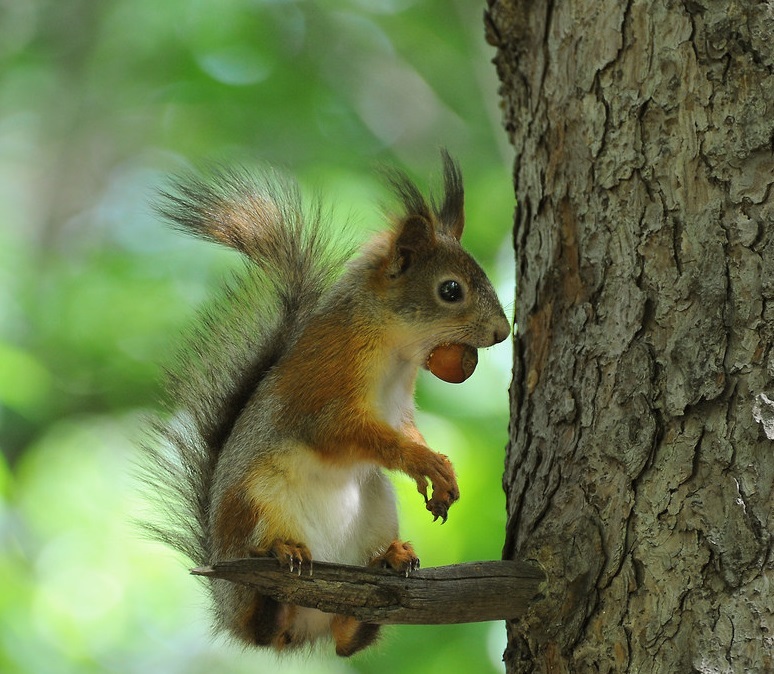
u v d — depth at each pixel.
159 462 10.81
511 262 19.23
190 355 10.84
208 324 10.91
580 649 7.82
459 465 15.54
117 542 16.72
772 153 7.82
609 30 8.59
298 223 10.73
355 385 9.48
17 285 21.81
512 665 8.35
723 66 7.99
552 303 8.90
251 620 9.16
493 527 15.19
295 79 23.09
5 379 16.86
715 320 7.79
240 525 9.25
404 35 24.83
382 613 7.58
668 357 7.95
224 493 9.52
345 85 24.02
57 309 21.45
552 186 9.01
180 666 17.27
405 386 10.09
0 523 14.98
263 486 9.28
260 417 9.68
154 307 20.81
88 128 27.59
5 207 27.84
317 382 9.48
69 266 24.19
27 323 21.41
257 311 10.83
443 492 9.04
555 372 8.73
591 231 8.59
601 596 7.84
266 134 22.39
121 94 26.23
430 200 11.20
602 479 8.08
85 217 27.75
